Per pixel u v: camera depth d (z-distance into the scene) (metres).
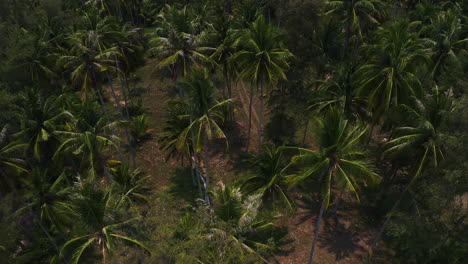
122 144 36.53
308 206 27.45
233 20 37.81
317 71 33.03
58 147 24.05
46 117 23.45
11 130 24.28
